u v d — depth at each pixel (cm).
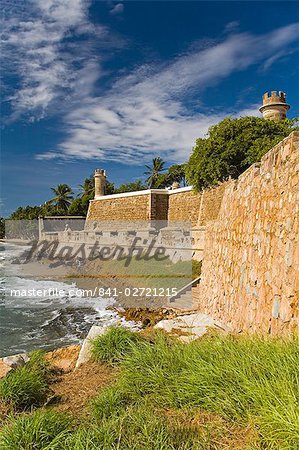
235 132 2525
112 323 1989
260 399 339
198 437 337
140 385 446
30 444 346
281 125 2541
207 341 540
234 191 966
